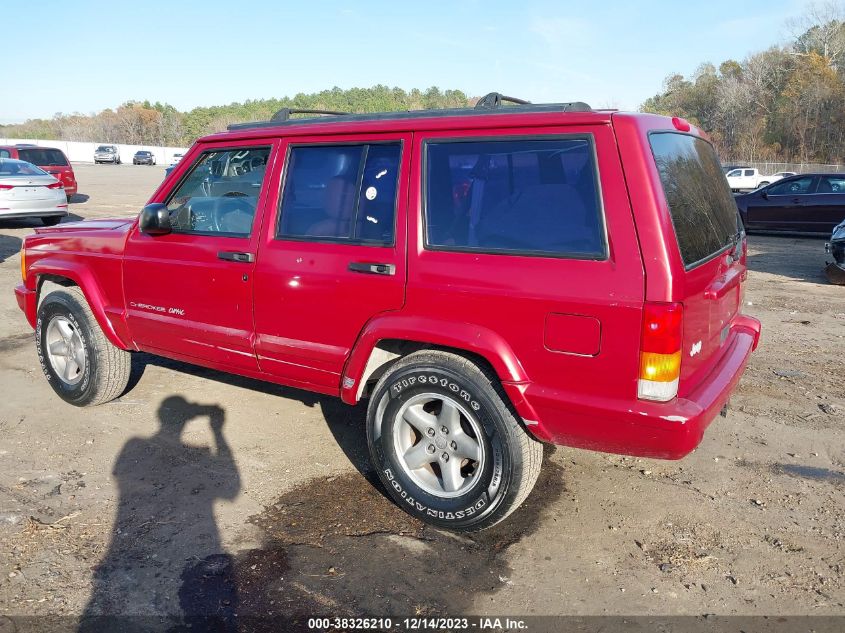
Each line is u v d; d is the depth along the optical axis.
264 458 4.21
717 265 3.30
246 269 3.84
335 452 4.30
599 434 2.95
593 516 3.59
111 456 4.21
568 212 2.96
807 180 16.06
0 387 5.38
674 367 2.78
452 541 3.35
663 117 3.36
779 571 3.12
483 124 3.17
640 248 2.78
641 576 3.09
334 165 3.62
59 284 5.08
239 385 5.48
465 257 3.16
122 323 4.57
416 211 3.30
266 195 3.83
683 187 3.17
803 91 61.94
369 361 3.49
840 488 3.89
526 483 3.21
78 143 67.31
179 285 4.18
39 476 3.94
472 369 3.19
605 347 2.84
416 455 3.44
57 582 2.97
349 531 3.42
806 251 14.00
